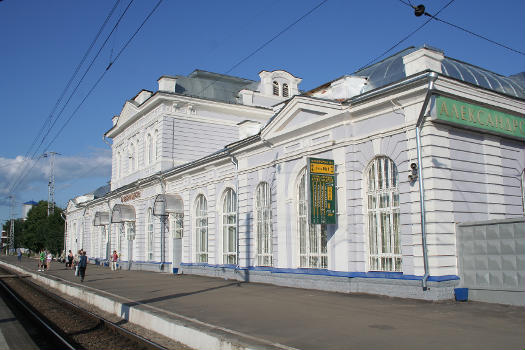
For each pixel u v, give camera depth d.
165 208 25.61
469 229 12.16
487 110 13.41
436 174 12.28
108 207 39.94
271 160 18.58
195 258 24.98
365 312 10.79
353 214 14.37
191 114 30.75
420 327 8.89
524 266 10.90
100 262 40.91
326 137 15.66
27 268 38.38
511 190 14.20
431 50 13.43
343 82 16.03
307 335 8.56
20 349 9.10
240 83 36.06
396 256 13.21
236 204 21.31
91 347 9.40
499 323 9.08
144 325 11.12
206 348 8.40
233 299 13.92
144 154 32.53
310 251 16.39
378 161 14.02
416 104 12.73
